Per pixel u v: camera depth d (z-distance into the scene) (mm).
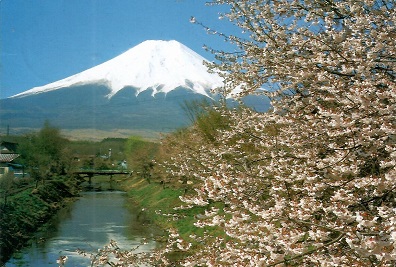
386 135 4930
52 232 23328
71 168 50938
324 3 6691
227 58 8375
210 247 6121
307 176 5219
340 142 5941
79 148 61625
